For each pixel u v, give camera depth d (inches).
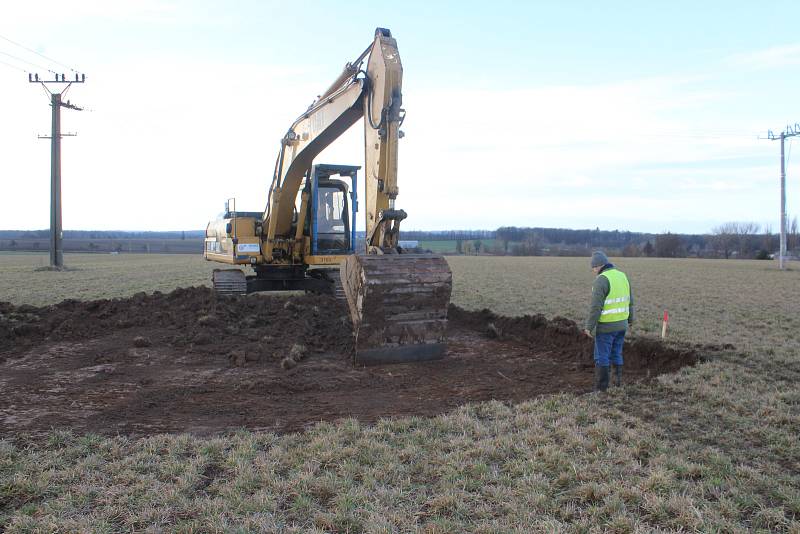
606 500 163.9
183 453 199.6
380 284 312.0
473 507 163.9
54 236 1353.3
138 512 159.2
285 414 247.1
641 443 206.4
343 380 302.0
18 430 222.8
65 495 167.8
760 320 522.0
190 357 346.9
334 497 168.4
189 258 2244.1
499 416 241.3
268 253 545.3
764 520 156.4
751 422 231.8
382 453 199.5
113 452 199.5
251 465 189.0
